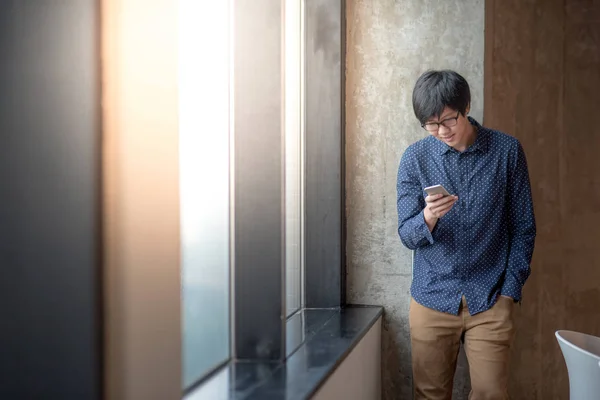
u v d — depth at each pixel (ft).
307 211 11.32
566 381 13.20
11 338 3.17
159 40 3.48
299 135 11.02
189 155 5.99
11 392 3.17
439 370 9.83
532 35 12.51
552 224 12.88
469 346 9.61
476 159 9.53
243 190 7.34
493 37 11.77
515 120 12.26
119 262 3.18
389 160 11.60
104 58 3.15
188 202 5.98
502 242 9.60
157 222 3.46
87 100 3.14
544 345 12.84
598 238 13.42
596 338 8.66
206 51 6.47
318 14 11.19
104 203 3.16
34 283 3.16
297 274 10.98
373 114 11.61
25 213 3.16
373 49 11.59
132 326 3.22
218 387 6.25
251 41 7.22
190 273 6.07
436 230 9.61
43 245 3.16
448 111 9.04
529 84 12.48
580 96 13.14
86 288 3.14
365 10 11.59
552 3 12.79
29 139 3.15
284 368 7.05
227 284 7.27
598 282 13.47
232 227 7.36
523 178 9.53
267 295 7.36
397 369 11.68
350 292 11.80
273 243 7.33
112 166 3.16
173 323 3.63
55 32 3.15
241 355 7.41
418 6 11.50
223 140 7.06
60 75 3.15
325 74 11.19
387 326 11.69
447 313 9.62
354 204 11.73
